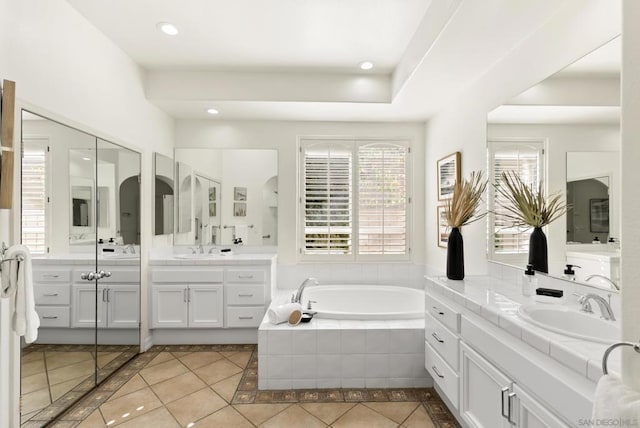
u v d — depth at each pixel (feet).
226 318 10.79
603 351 3.59
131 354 9.70
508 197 7.25
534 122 6.42
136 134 9.89
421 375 8.20
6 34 5.64
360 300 12.05
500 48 7.06
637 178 2.49
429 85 9.07
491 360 5.18
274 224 12.58
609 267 4.91
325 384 8.11
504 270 7.42
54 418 6.81
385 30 8.14
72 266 7.30
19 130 5.89
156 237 11.27
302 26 8.05
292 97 10.53
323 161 12.63
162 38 8.62
